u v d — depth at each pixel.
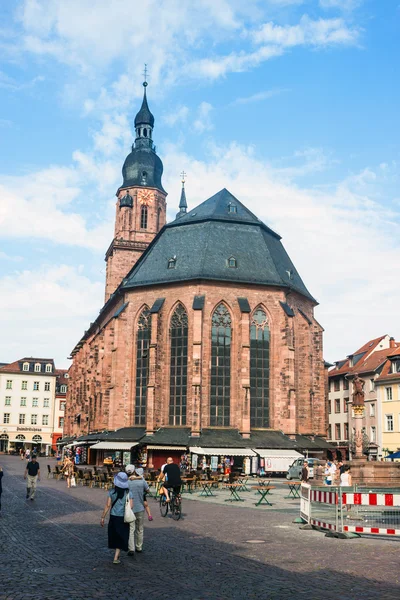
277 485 53.72
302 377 74.88
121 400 73.44
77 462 88.81
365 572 15.46
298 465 61.94
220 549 19.03
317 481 44.19
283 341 71.06
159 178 108.00
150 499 40.56
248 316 69.44
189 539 21.27
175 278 71.88
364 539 21.47
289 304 74.81
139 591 13.14
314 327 77.88
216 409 68.38
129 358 74.06
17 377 154.38
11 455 143.12
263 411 69.88
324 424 75.69
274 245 80.38
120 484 16.28
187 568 15.86
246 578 14.65
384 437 88.38
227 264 73.06
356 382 46.12
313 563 16.69
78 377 117.94
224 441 65.69
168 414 69.56
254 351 70.94
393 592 13.23
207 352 69.31
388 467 37.69
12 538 20.52
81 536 21.20
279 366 70.88
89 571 15.21
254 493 44.75
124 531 16.17
